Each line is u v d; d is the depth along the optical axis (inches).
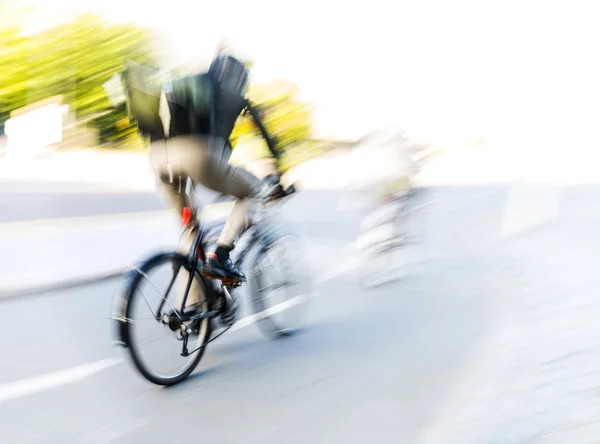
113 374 172.7
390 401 158.1
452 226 390.6
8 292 236.7
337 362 183.0
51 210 361.1
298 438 140.8
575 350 186.7
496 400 157.4
